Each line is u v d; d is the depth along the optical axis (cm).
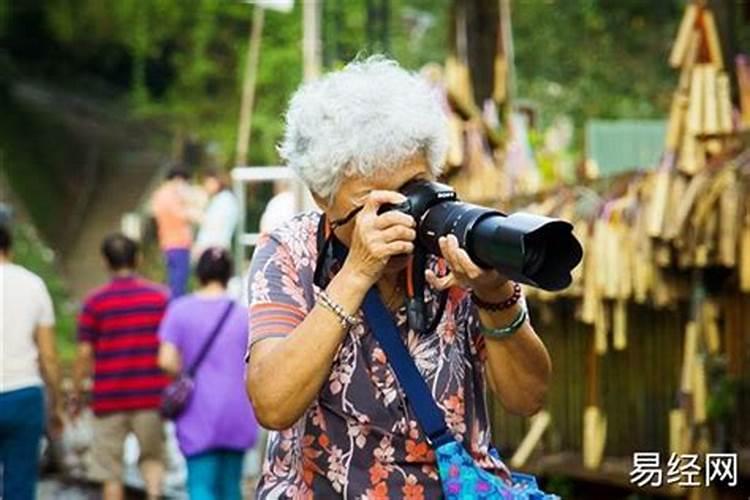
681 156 973
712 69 977
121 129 3891
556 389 1152
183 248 1809
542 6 2619
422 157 420
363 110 414
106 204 3634
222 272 1096
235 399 1084
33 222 3531
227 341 1085
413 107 416
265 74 2952
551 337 1152
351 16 2208
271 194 1661
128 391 1277
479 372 443
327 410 432
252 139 3002
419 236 414
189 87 3559
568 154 1698
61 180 3734
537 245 387
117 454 1286
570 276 392
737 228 944
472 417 439
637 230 990
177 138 3556
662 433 1077
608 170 1638
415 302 430
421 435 429
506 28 1409
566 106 2545
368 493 429
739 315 992
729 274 991
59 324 2981
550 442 1160
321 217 444
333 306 413
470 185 1181
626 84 2569
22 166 3709
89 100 4084
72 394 1423
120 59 4066
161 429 1290
